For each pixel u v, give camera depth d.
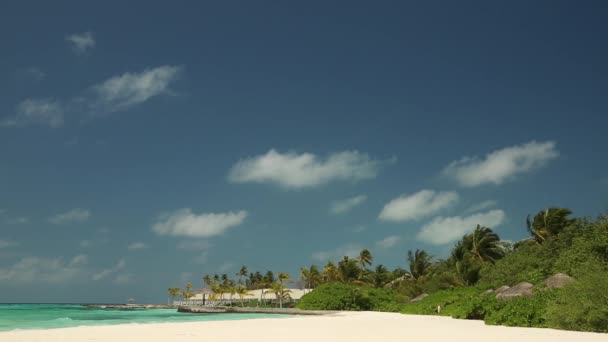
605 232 51.25
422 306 55.09
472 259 79.38
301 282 106.88
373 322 35.22
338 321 36.56
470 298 43.12
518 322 31.03
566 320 27.05
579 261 49.62
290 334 24.48
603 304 25.11
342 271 99.75
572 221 69.69
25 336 22.22
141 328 27.91
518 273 59.31
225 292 108.88
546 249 62.06
